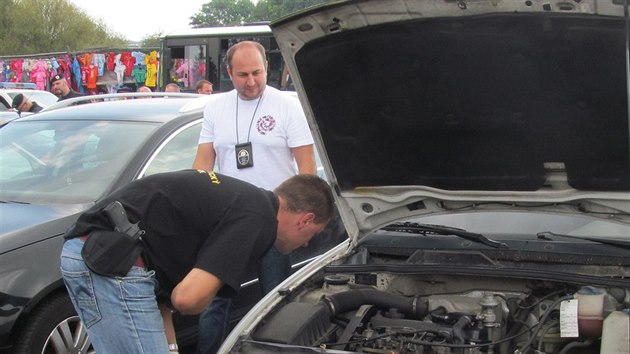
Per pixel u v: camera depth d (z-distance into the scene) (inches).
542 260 139.2
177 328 181.3
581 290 121.8
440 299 135.7
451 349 119.6
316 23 120.0
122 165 186.4
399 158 140.2
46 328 157.2
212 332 166.7
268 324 120.0
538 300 130.8
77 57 824.9
